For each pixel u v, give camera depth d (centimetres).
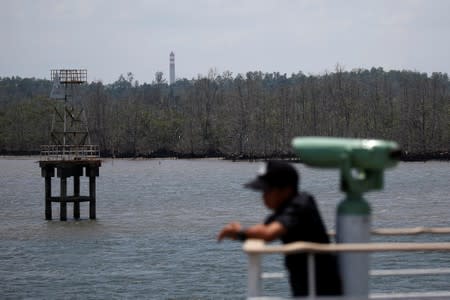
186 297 5959
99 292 6216
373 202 15175
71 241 9269
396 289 5722
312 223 1236
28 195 18925
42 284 6581
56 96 12675
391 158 1226
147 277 6788
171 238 9431
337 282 1260
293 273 1272
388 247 1176
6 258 8019
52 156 11531
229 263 7394
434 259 6919
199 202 16100
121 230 10375
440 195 16925
